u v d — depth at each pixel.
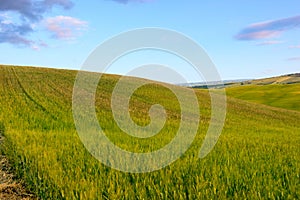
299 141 17.50
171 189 6.32
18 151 10.08
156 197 6.04
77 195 6.25
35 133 13.94
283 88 92.81
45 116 21.58
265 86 100.81
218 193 6.07
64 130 16.47
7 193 7.68
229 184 6.55
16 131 14.16
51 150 9.78
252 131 24.20
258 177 7.07
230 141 14.20
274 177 7.49
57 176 7.22
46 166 7.98
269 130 27.05
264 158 9.80
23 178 8.62
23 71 61.31
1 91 36.66
